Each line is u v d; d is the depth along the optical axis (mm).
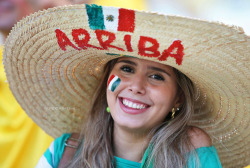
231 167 2090
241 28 1359
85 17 1483
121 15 1409
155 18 1371
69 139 2102
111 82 1850
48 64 1936
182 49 1481
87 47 1709
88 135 2068
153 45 1488
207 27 1366
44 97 2111
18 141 2570
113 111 1878
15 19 2248
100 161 1979
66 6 1485
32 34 1677
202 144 1867
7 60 1876
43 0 2146
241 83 1645
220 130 2012
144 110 1820
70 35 1609
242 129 1912
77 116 2242
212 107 1972
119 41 1532
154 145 1896
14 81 2008
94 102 2129
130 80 1806
